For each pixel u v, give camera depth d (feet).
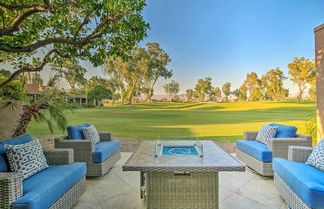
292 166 6.30
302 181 5.15
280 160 6.97
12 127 13.79
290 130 9.55
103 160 9.12
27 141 6.83
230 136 19.63
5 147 5.72
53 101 11.03
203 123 25.21
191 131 21.76
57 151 6.98
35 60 11.98
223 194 7.41
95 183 8.60
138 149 7.63
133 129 22.65
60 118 11.21
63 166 6.68
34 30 9.41
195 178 5.90
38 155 6.30
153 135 20.07
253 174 9.50
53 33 10.78
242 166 5.38
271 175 8.68
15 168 5.53
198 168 5.34
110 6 7.30
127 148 15.72
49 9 7.32
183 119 27.04
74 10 9.29
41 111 11.03
